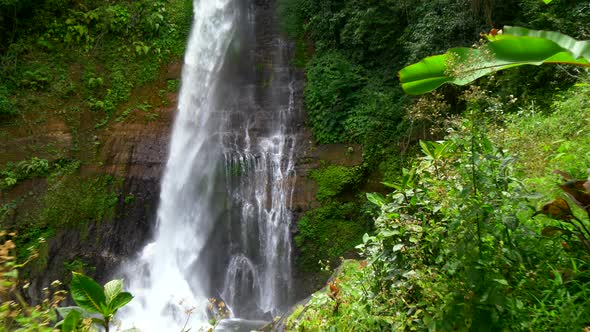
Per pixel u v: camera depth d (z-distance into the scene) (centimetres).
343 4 1284
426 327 251
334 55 1249
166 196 1095
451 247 243
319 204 1012
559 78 734
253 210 1060
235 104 1253
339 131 1097
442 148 277
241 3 1488
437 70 299
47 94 1155
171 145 1160
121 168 1087
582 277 240
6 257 250
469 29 882
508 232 241
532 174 334
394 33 1123
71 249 953
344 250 954
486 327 218
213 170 1120
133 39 1321
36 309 235
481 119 267
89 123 1141
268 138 1162
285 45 1377
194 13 1420
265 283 995
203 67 1330
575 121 473
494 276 227
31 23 1260
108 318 230
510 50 273
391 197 301
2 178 1003
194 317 902
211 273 1038
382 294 284
